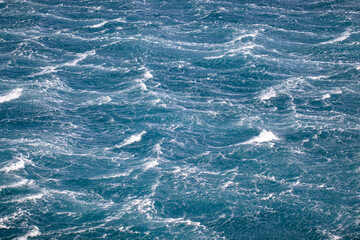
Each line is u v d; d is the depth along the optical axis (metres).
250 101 112.00
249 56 130.75
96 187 83.94
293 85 117.50
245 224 76.50
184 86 118.31
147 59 130.00
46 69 122.50
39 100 108.88
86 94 113.31
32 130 98.69
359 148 93.81
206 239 73.50
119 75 122.00
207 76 123.12
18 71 120.44
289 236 74.00
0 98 108.38
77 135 98.31
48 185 83.69
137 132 100.12
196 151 95.06
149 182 85.56
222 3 168.38
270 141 97.06
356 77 120.00
